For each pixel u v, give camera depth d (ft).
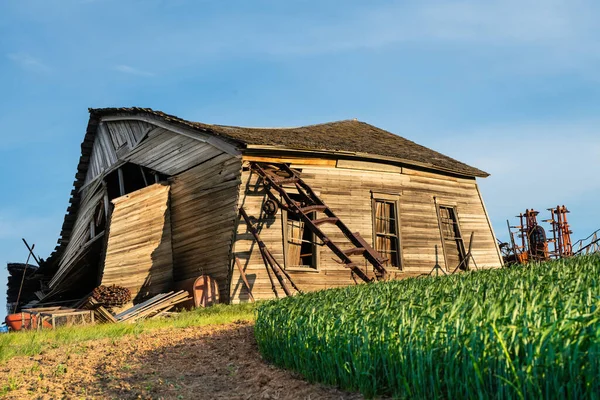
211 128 70.23
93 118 91.20
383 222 75.61
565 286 23.04
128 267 67.72
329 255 69.56
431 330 20.51
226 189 66.69
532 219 114.83
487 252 86.89
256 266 64.90
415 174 80.12
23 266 106.01
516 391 17.22
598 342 15.97
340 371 24.20
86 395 26.35
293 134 77.71
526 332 17.43
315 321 26.99
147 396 25.94
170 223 73.41
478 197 88.63
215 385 27.22
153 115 78.38
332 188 71.67
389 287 35.63
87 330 44.86
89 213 88.28
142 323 47.29
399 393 21.30
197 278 63.00
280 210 67.21
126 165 86.53
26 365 32.27
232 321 45.09
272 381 26.71
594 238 72.90
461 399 18.95
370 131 95.61
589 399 16.12
